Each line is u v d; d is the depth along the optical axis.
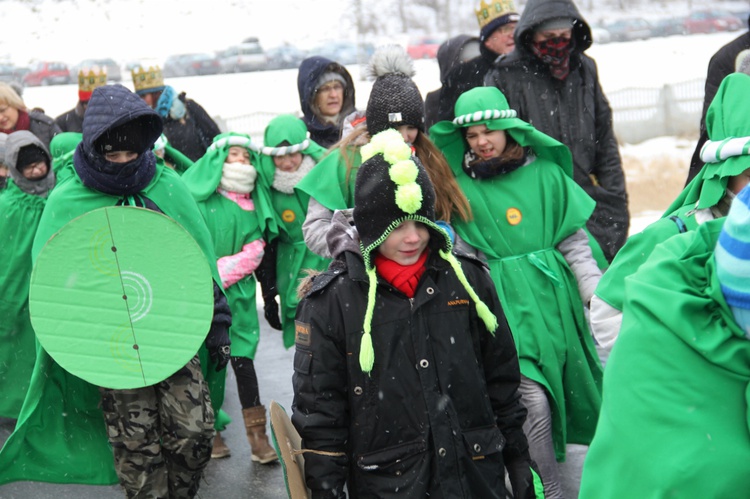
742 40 6.45
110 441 4.02
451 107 7.55
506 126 4.49
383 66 5.02
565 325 4.52
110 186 4.12
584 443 4.69
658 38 27.69
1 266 6.19
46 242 3.98
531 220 4.56
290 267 6.04
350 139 4.53
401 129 4.34
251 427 5.60
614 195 6.12
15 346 6.22
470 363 3.09
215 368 4.31
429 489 3.04
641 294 2.26
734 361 2.14
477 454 3.07
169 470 4.12
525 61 6.02
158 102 7.96
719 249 2.17
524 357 4.43
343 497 3.08
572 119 6.02
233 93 25.80
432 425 3.02
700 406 2.14
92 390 4.31
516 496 3.24
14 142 6.21
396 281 3.08
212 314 4.00
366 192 3.01
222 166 5.83
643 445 2.15
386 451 3.05
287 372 7.28
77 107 8.98
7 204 6.25
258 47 29.33
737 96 3.18
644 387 2.18
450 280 3.11
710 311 2.20
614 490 2.20
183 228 4.01
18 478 4.24
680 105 18.00
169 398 4.04
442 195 4.41
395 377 3.04
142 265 3.99
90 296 3.97
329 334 3.08
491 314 3.11
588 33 6.00
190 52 29.55
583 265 4.59
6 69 27.33
